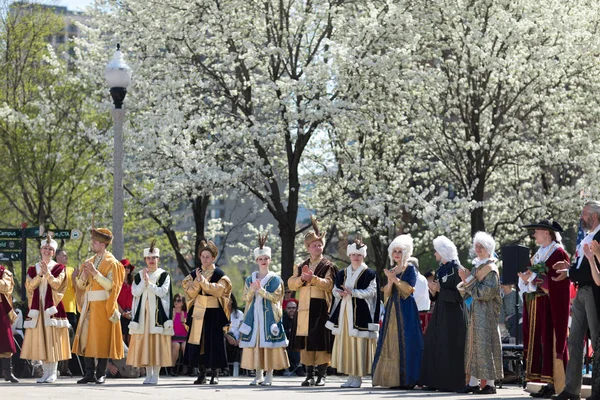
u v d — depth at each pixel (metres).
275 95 32.06
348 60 29.42
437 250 14.95
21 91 39.34
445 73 32.88
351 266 16.08
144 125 30.23
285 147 33.91
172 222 35.09
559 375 12.90
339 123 31.33
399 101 32.12
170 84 30.20
